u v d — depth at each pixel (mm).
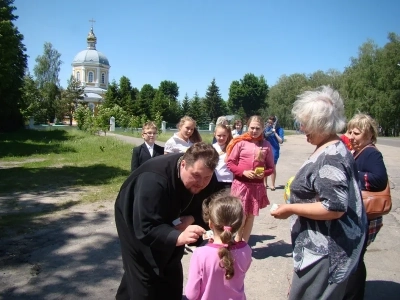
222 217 2229
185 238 2021
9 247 4645
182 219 2406
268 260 4328
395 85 44188
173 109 69375
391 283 3748
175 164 2293
